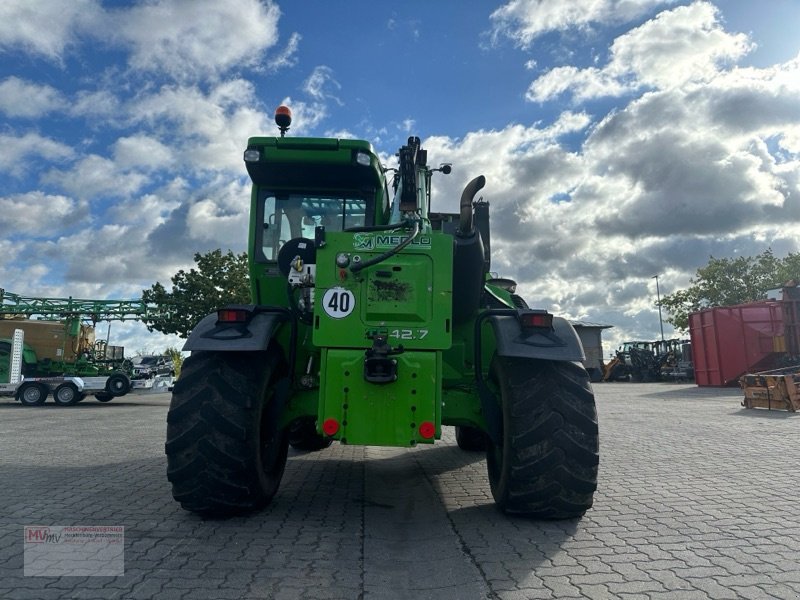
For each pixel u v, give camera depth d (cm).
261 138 511
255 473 413
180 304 2519
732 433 895
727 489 523
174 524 414
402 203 462
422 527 420
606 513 446
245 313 421
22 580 308
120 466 652
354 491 536
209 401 406
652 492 514
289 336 476
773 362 2041
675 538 383
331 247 411
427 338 400
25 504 468
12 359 1956
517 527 411
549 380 414
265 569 328
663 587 300
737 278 3869
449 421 454
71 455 740
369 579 317
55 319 2328
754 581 307
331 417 391
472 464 693
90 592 293
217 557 346
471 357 504
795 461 657
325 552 359
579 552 356
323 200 572
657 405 1437
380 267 407
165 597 288
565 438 402
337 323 402
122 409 1711
